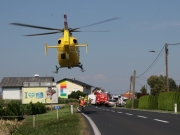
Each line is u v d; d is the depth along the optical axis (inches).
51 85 2225.6
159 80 4025.6
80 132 582.2
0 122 1054.4
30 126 983.0
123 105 3196.4
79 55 1163.9
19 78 3818.9
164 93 1704.0
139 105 2269.9
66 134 569.0
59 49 1097.4
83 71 1189.7
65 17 1073.5
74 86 4608.8
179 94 1555.1
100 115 1097.4
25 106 1620.3
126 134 538.9
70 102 3292.3
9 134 840.3
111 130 605.9
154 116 970.7
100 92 3154.5
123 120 845.8
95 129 629.3
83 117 997.8
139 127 649.0
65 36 1076.5
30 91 2220.7
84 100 1469.0
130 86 3580.2
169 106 1609.3
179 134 525.3
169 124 698.8
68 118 994.7
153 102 1978.3
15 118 1255.5
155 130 587.5
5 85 3725.4
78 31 1111.6
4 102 2158.0
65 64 1126.4
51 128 732.0
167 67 1713.8
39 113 1742.1
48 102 2213.3
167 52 1712.6
